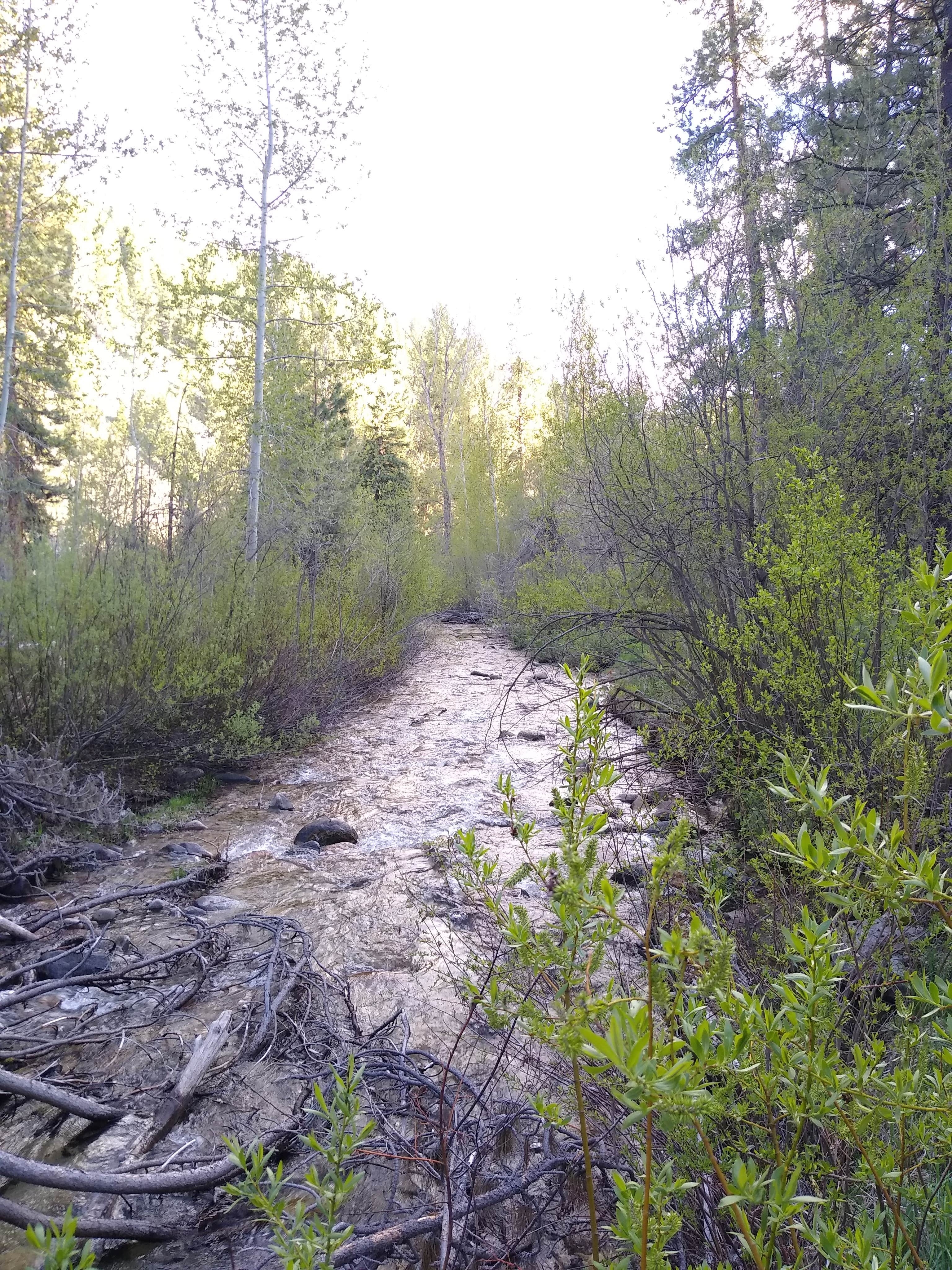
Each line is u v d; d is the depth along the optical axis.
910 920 1.71
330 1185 1.29
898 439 4.38
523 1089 2.43
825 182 6.68
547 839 5.29
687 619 4.84
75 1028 3.19
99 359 20.55
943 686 1.05
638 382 5.32
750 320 4.78
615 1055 0.87
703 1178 1.66
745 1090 1.36
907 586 2.93
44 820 5.15
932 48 8.42
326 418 14.54
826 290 5.00
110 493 7.62
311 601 9.67
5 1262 2.03
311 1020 3.19
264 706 7.61
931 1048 1.45
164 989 3.52
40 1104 2.75
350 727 9.13
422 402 35.59
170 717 6.23
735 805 3.73
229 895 4.63
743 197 5.16
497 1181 2.19
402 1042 3.03
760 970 2.29
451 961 3.69
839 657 3.24
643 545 5.04
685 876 2.61
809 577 3.34
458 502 28.34
